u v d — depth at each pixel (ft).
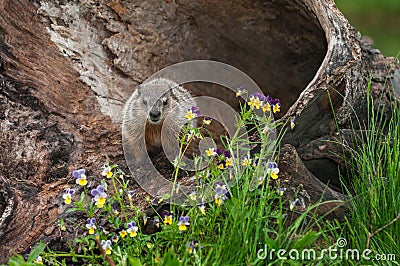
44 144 3.50
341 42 3.25
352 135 3.28
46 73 3.80
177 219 2.77
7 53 3.66
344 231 2.92
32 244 2.91
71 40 3.98
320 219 2.78
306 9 3.99
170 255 2.31
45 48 3.85
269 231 2.63
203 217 2.72
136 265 2.33
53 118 3.67
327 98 3.13
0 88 3.59
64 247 2.88
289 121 3.08
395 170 2.90
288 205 2.91
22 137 3.48
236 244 2.51
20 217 3.03
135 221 2.79
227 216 2.71
